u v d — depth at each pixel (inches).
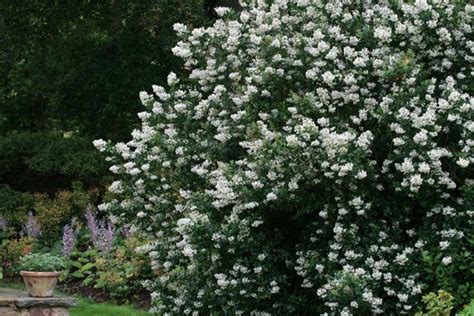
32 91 624.7
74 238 486.9
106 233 471.8
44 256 347.6
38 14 589.0
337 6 313.3
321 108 296.8
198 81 346.6
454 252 272.2
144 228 347.6
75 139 610.2
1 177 621.0
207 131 332.5
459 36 299.1
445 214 278.8
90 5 598.9
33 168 575.5
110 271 446.6
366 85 297.9
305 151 274.5
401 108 276.5
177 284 331.6
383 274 278.5
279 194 281.7
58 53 594.2
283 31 323.0
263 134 286.2
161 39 560.1
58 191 575.5
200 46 332.5
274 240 302.5
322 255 297.3
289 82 311.9
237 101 313.1
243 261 299.0
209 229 293.6
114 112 577.0
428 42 304.5
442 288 268.5
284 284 302.5
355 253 282.2
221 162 313.0
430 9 294.7
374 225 285.9
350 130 280.7
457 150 283.9
